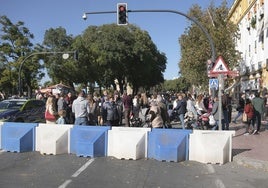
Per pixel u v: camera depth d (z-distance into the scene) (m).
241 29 51.12
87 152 11.95
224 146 11.34
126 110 20.86
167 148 11.38
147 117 19.55
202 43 37.50
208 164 11.19
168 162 11.34
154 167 10.57
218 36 36.47
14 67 43.38
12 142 12.81
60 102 17.86
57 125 12.62
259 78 38.81
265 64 36.47
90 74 59.53
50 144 12.34
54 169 10.12
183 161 11.53
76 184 8.50
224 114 17.58
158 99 14.95
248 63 46.03
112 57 65.88
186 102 19.92
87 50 57.94
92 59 59.34
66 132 12.60
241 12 51.09
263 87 34.88
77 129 12.32
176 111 21.08
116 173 9.72
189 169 10.40
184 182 8.86
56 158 11.76
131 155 11.59
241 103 23.83
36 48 45.53
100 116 18.92
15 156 12.09
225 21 38.41
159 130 11.86
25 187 8.19
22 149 12.83
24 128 13.05
